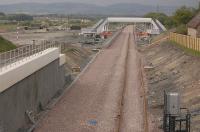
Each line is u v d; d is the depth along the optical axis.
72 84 36.78
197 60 38.88
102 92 32.88
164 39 78.62
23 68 23.30
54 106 28.05
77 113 26.05
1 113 19.73
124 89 33.75
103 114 25.73
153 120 24.11
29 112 24.31
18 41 64.88
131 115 25.42
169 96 19.69
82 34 98.56
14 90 21.91
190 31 68.94
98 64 51.41
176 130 20.05
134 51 71.12
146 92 32.75
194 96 26.58
